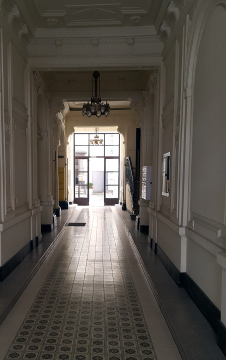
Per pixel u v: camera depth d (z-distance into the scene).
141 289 3.97
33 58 5.23
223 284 2.38
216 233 2.65
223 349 2.33
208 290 2.88
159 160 5.29
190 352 2.36
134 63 5.21
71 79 7.54
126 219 9.68
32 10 4.43
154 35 5.09
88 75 7.52
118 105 11.16
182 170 3.74
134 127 11.05
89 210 12.82
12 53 4.33
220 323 2.42
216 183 2.65
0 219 3.80
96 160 16.88
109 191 14.98
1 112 3.80
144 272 4.59
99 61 5.23
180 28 3.92
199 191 3.17
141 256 5.20
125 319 3.12
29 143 5.30
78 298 3.64
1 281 3.84
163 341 2.70
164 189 4.91
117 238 7.15
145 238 6.70
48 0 4.15
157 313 3.27
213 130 2.74
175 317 2.96
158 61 5.18
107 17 4.67
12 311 3.26
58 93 7.59
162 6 4.17
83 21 4.79
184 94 3.67
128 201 11.84
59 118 10.03
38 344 2.62
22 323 3.00
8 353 2.48
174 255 4.02
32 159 5.52
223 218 2.49
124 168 12.45
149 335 2.80
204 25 3.04
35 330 2.86
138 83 7.50
